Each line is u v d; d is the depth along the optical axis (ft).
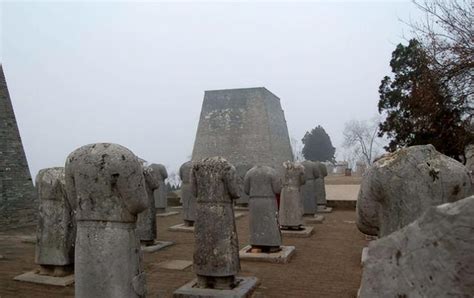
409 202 11.50
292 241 40.01
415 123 63.21
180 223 53.78
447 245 6.12
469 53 45.11
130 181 12.07
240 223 53.01
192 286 22.53
